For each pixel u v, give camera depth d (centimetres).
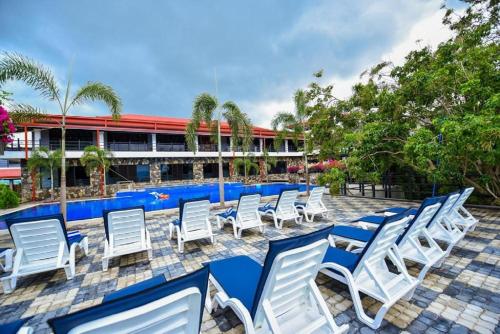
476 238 404
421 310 219
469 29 698
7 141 413
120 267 345
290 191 546
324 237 181
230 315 224
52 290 286
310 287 182
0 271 357
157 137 1894
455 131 441
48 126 1325
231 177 2053
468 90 498
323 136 905
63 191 590
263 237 469
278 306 169
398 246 282
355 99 817
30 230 301
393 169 864
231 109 879
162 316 106
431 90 578
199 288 118
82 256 396
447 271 292
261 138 2223
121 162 1612
